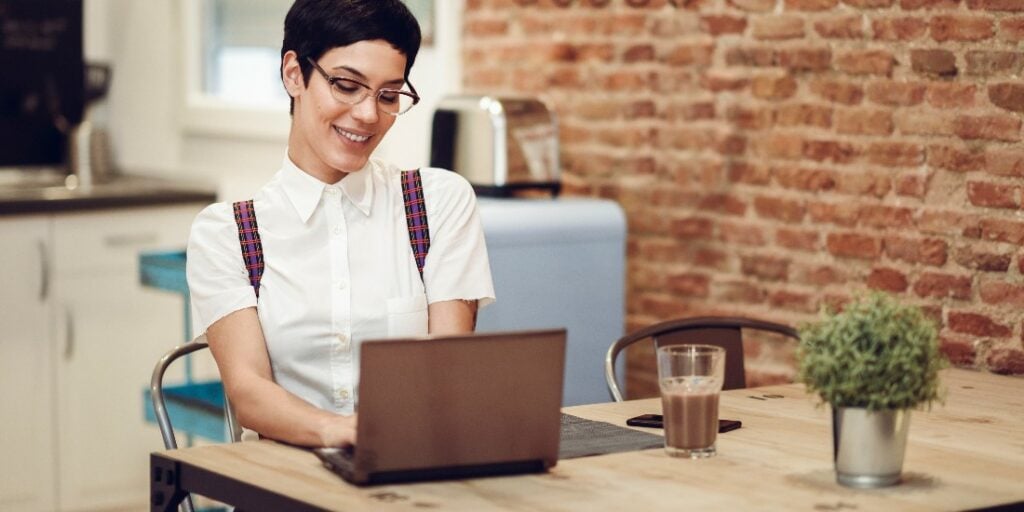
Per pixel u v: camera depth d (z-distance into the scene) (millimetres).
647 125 3756
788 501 1822
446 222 2494
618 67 3811
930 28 3100
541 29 4004
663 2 3686
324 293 2395
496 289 3482
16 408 4535
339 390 2400
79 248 4625
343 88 2305
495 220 3467
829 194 3346
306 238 2408
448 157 3766
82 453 4688
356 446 1889
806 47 3363
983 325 3051
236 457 2092
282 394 2234
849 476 1899
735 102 3543
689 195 3672
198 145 5387
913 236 3170
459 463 1938
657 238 3766
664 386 2080
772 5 3432
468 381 1915
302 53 2334
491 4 4145
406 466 1916
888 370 1851
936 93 3098
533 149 3744
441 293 2471
